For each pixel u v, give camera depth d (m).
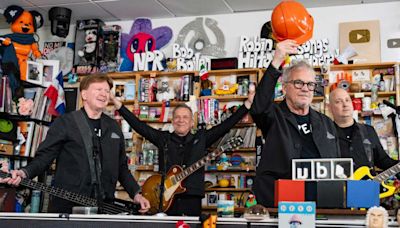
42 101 5.34
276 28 2.25
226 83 5.41
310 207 1.46
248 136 5.09
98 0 5.31
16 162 5.13
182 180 3.80
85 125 2.68
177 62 5.48
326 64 5.07
